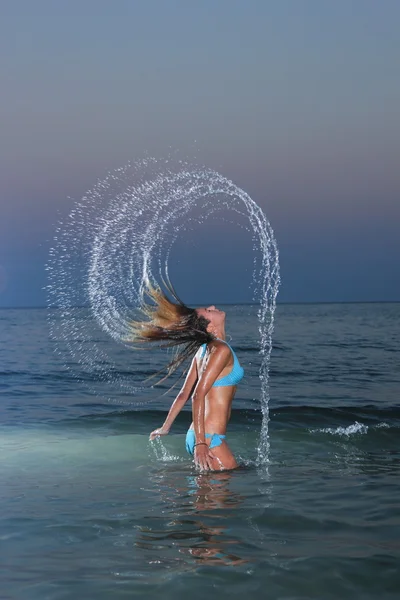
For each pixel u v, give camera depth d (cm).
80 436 772
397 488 514
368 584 322
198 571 337
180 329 583
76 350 2352
